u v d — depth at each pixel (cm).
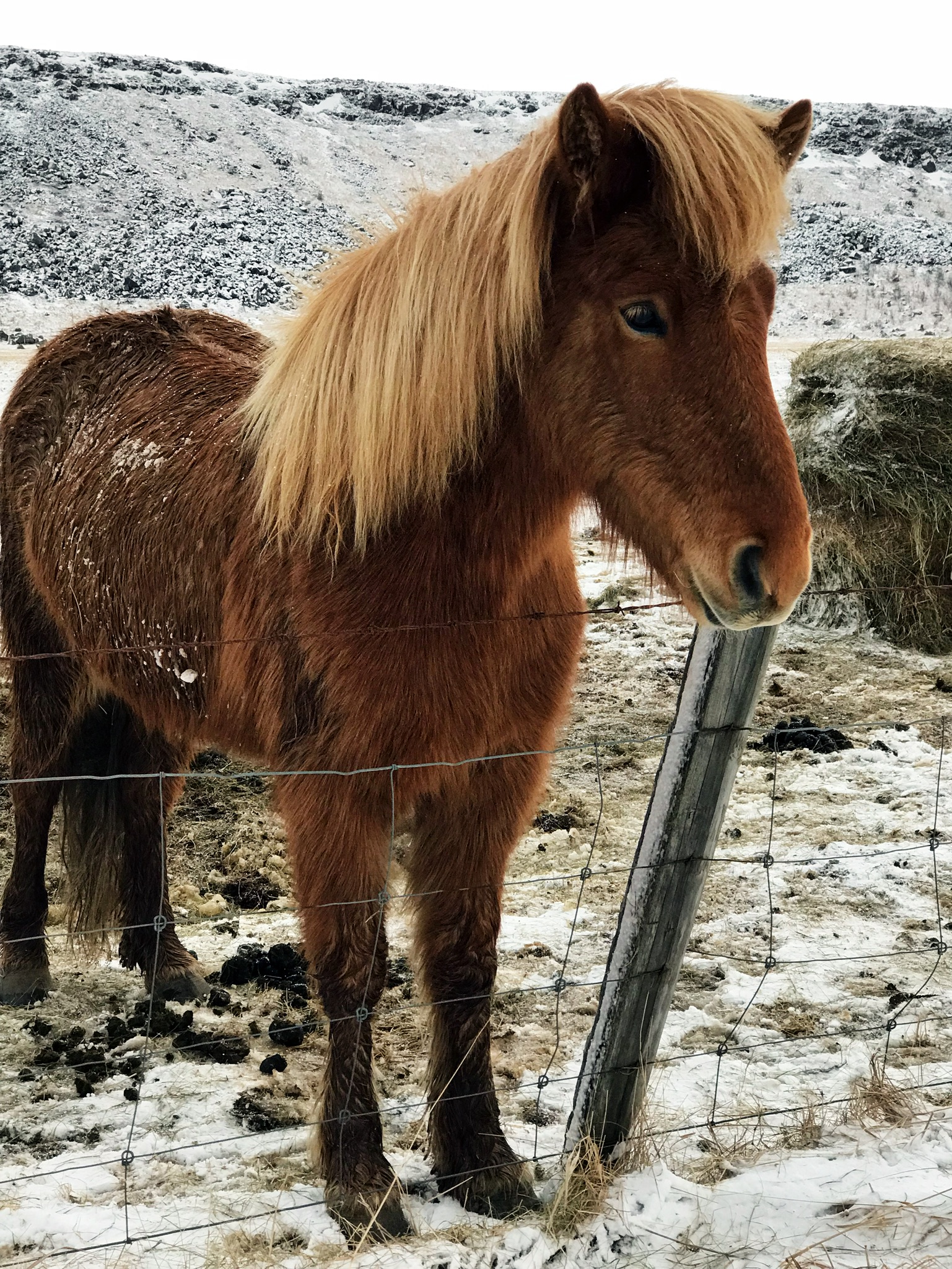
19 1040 292
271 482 229
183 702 276
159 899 323
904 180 4794
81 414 318
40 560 315
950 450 598
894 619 619
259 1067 281
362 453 209
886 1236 208
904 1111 249
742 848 396
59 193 3447
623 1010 226
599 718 514
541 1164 243
